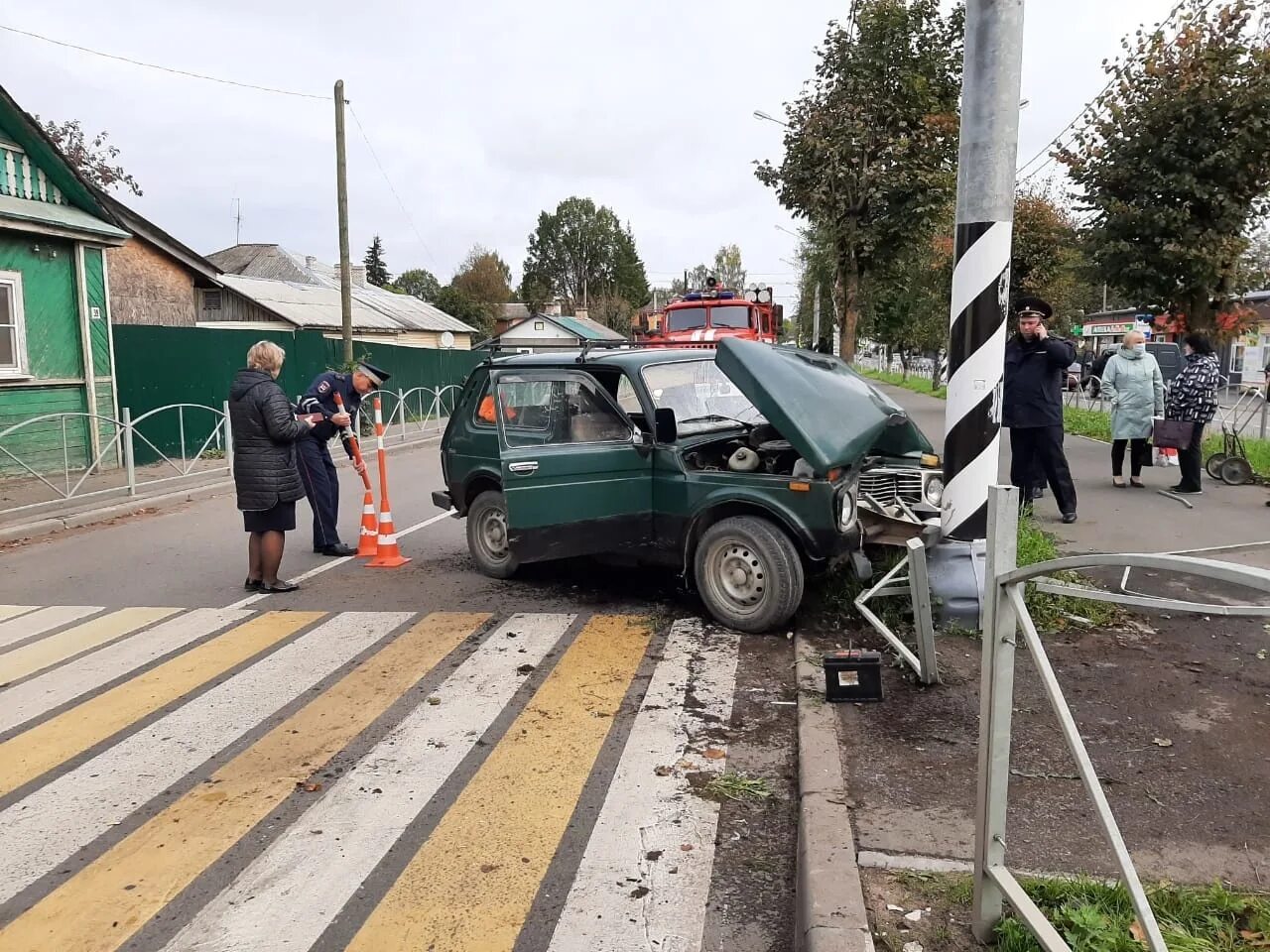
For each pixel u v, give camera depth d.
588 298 94.56
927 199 14.85
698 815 3.59
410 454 17.14
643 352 6.63
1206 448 13.41
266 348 6.77
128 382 14.05
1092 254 13.16
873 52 14.62
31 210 12.02
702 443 5.98
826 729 4.05
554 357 6.59
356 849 3.37
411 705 4.70
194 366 15.37
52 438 12.41
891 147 14.82
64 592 7.11
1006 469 12.12
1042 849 3.01
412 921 2.93
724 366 5.48
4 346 11.92
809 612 5.80
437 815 3.60
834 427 5.29
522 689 4.89
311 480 8.05
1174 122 12.23
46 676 5.21
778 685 4.89
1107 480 10.84
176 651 5.62
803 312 46.09
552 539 6.10
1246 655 4.77
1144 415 10.03
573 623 6.02
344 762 4.08
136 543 8.92
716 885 3.14
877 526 5.81
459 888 3.12
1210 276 12.33
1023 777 3.53
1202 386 9.85
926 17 14.65
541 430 6.55
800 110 15.72
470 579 7.26
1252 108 11.74
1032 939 2.46
